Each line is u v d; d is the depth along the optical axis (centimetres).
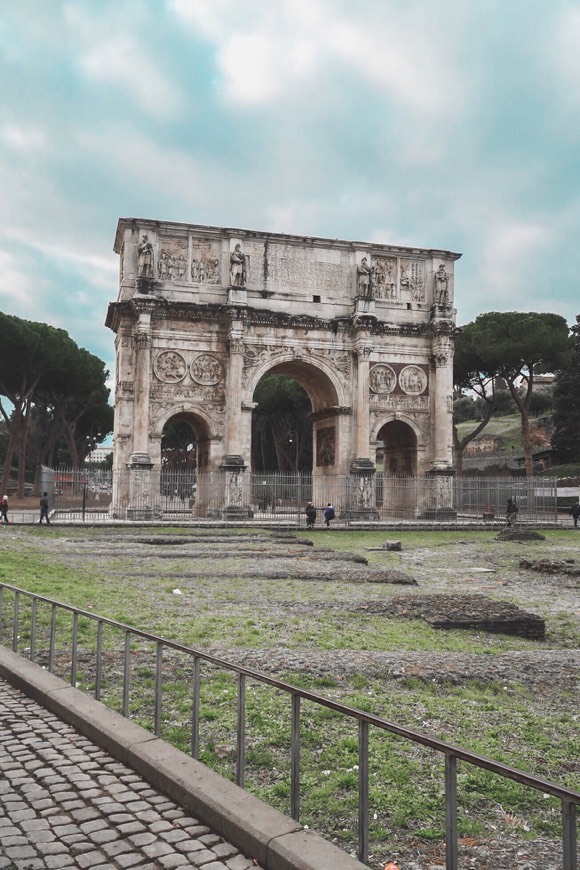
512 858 731
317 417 6912
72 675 1205
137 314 5881
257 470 11431
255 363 6228
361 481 6247
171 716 1134
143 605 2131
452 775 572
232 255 6128
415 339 6662
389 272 6700
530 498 6575
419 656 1589
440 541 4872
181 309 6022
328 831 784
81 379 8412
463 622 2006
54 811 781
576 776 957
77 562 3089
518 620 2031
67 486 9569
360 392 6338
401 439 6938
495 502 7169
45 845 705
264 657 1505
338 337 6444
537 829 805
